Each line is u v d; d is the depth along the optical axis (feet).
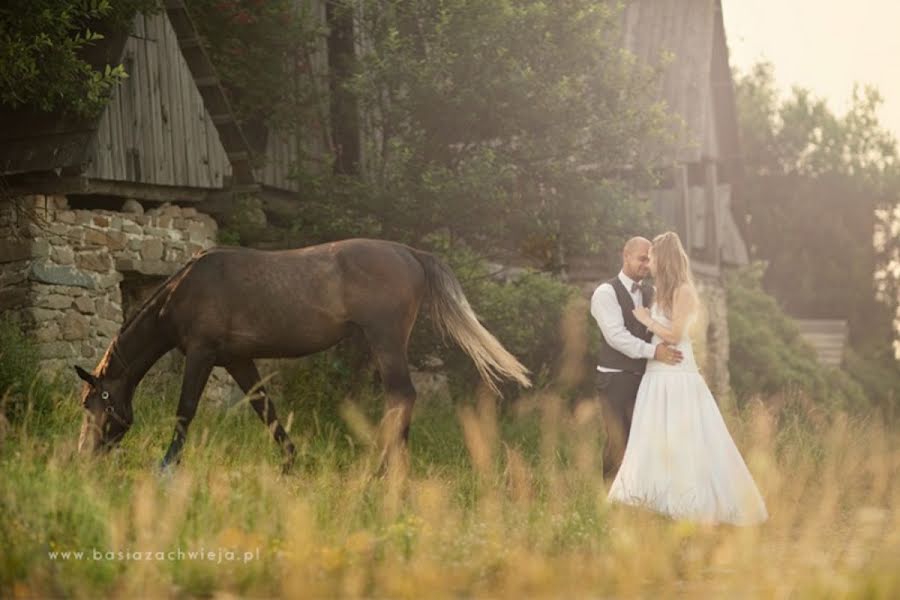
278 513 57.31
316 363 113.91
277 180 131.03
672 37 205.98
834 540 65.82
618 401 76.95
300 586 47.80
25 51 92.99
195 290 81.41
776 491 77.92
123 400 80.69
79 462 63.72
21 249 97.50
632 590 51.44
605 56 128.06
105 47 103.40
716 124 237.66
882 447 94.32
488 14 119.03
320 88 134.51
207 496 59.26
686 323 71.10
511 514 62.59
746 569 55.62
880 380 349.41
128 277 110.11
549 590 51.37
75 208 109.60
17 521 50.65
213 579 49.80
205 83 115.75
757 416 103.24
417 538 54.90
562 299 140.15
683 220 193.16
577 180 123.65
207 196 118.32
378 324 84.07
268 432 84.64
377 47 124.36
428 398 139.13
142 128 105.40
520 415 122.31
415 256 87.10
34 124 100.53
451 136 125.18
